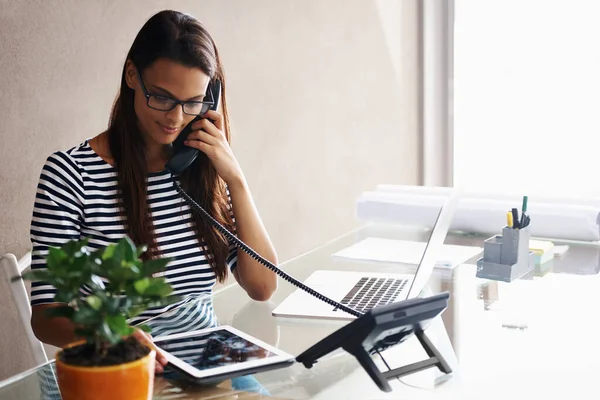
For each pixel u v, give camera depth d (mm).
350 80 3463
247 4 2828
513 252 1821
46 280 994
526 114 3971
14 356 2197
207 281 1773
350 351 1256
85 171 1684
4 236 2133
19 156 2143
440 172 4176
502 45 3959
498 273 1825
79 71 2271
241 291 1755
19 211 2164
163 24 1587
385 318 1233
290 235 3189
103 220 1682
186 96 1600
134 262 1014
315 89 3242
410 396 1214
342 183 3488
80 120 2293
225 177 1751
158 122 1620
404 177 3980
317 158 3305
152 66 1584
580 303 1652
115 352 1031
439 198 2252
